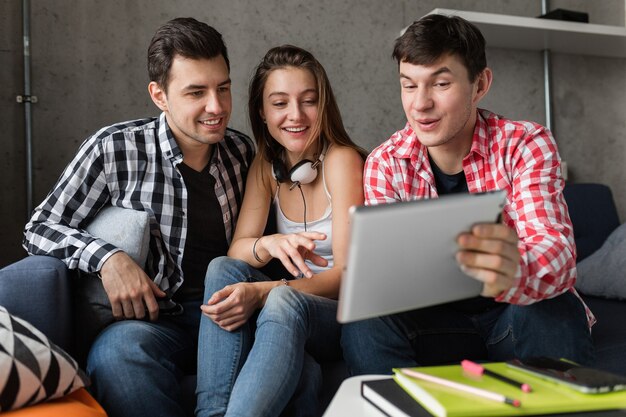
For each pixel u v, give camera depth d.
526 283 1.29
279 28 3.08
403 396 0.98
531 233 1.48
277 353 1.44
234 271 1.71
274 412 1.38
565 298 1.53
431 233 0.98
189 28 1.83
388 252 0.96
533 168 1.60
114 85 2.83
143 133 1.92
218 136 1.88
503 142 1.66
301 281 1.74
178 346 1.77
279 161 1.97
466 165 1.68
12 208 2.70
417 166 1.71
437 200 0.96
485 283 1.11
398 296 1.02
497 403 0.90
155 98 1.95
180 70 1.81
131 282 1.72
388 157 1.76
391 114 3.26
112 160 1.87
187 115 1.84
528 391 0.95
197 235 1.96
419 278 1.02
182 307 1.89
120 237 1.79
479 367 1.06
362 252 0.94
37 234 1.81
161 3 2.89
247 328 1.64
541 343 1.50
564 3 3.61
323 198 1.95
